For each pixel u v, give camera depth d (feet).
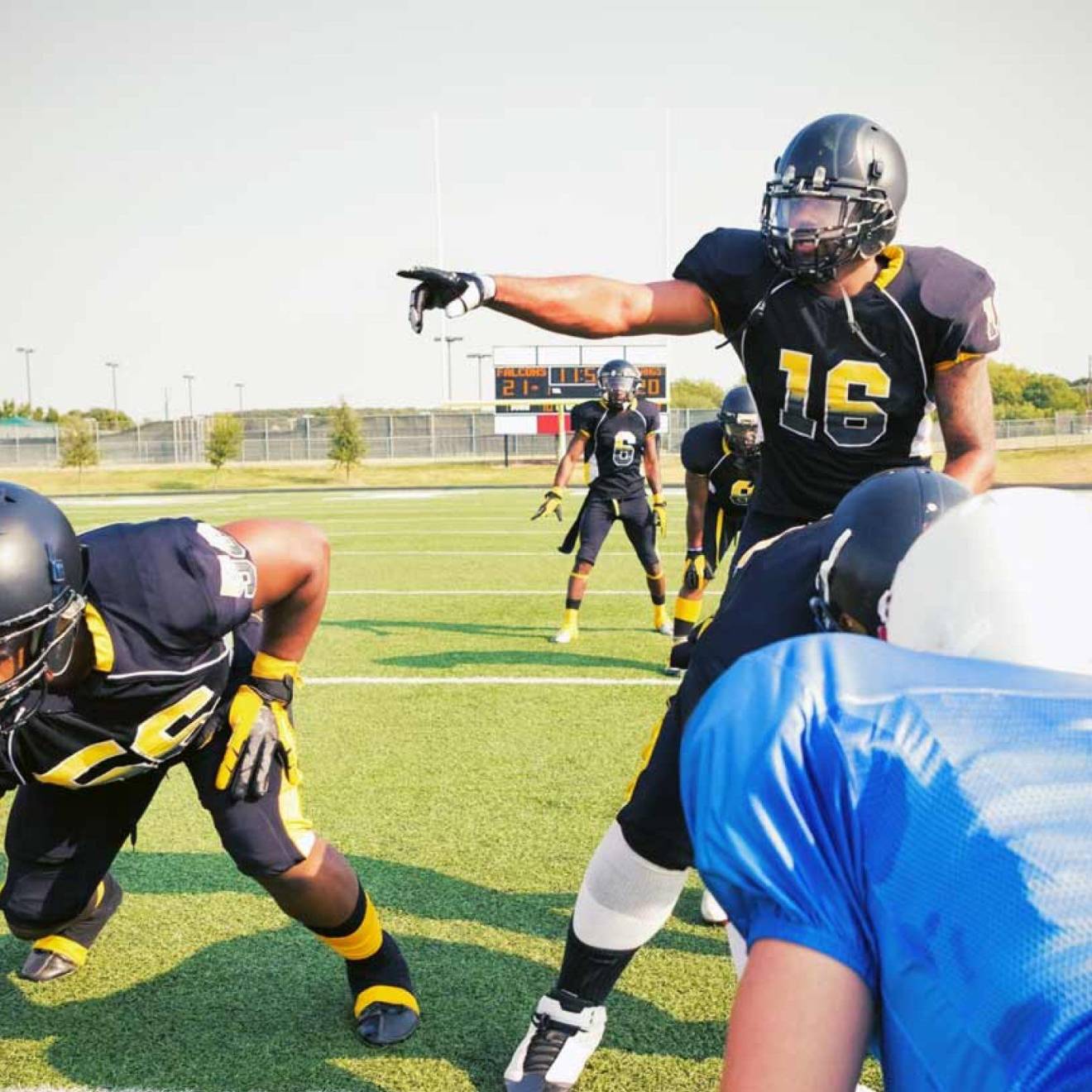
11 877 8.05
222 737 7.98
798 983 2.89
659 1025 8.57
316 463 142.61
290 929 10.34
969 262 8.94
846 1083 2.82
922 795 2.90
